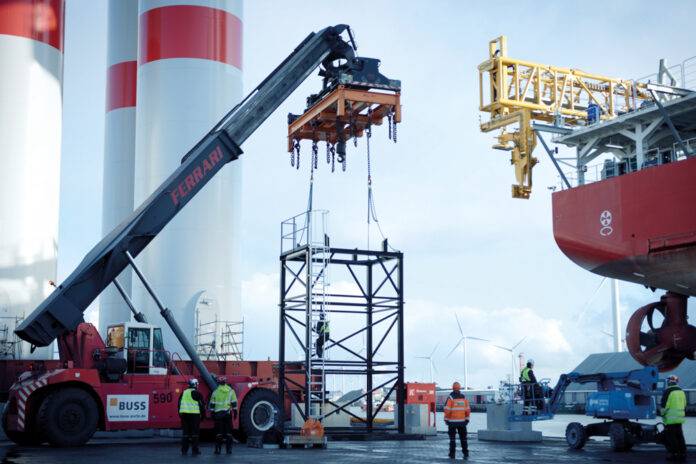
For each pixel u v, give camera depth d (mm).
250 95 23438
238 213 40219
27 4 38156
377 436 24312
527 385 24422
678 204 30516
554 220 36906
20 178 37125
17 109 37344
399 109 25000
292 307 26266
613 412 20000
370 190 25859
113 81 48594
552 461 16141
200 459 15586
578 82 44188
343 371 25344
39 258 37344
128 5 48781
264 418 22000
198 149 22297
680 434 16594
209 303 37812
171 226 38344
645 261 32000
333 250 25422
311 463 14727
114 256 20234
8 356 35156
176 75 39344
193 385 17578
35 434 19828
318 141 28125
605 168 35594
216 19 40219
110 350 20953
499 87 42688
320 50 24312
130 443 21625
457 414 16859
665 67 34188
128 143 47781
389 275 26578
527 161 42031
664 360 33406
